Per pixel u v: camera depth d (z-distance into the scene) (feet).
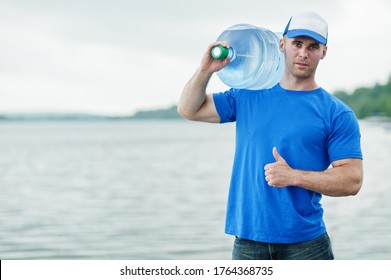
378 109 419.95
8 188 81.15
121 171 105.81
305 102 14.07
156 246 40.24
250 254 14.25
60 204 63.82
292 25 13.83
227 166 114.32
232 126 622.54
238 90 14.96
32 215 55.88
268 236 13.93
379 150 146.10
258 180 14.05
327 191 13.61
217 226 47.34
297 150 13.89
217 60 14.30
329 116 14.06
